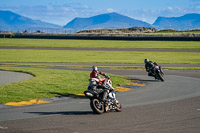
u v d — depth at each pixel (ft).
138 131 32.63
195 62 146.20
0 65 130.21
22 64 134.31
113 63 142.10
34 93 59.26
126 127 34.35
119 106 44.32
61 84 70.49
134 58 166.71
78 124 35.83
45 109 45.78
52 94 59.11
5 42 334.24
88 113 42.73
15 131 32.45
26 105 49.34
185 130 33.06
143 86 73.31
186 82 80.48
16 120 37.96
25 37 467.11
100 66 125.70
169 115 40.93
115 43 306.96
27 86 66.54
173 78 89.56
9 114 41.83
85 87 68.03
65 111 44.27
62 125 35.27
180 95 59.62
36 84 69.41
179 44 280.72
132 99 55.11
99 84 43.45
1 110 44.88
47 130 32.91
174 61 150.30
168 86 73.15
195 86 73.00
